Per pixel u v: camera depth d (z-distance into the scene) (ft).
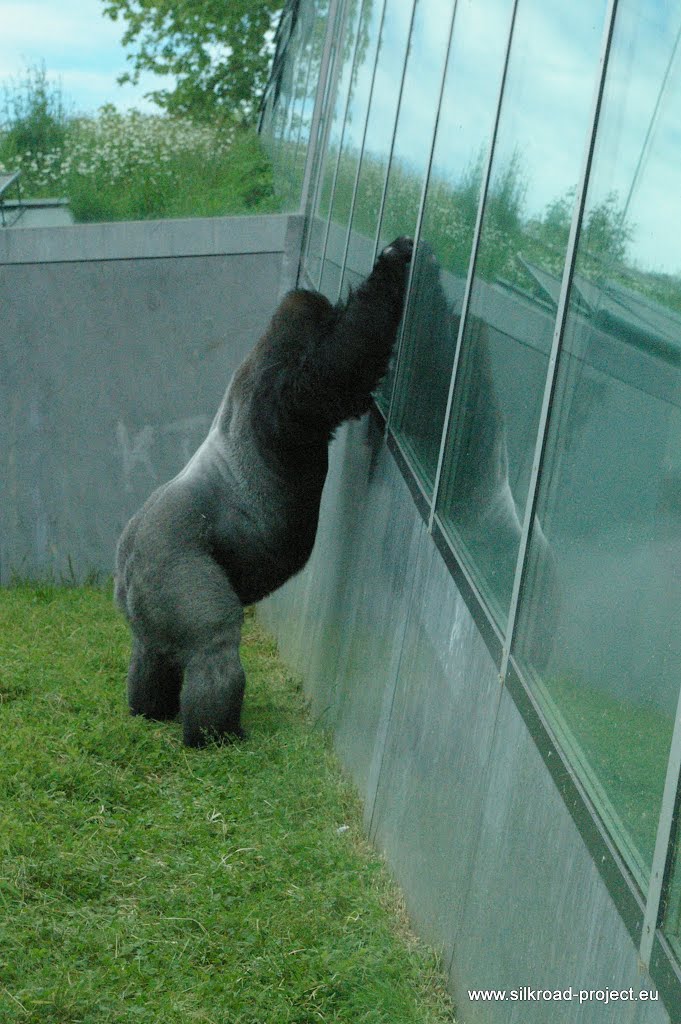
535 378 12.03
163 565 23.22
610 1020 8.09
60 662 28.81
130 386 40.96
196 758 22.27
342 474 27.61
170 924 15.62
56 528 41.70
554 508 10.98
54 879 16.84
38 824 18.19
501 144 14.33
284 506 23.56
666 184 8.23
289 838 18.42
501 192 14.12
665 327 8.09
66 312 40.52
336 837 18.61
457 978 13.17
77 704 25.31
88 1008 13.58
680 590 7.57
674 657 7.59
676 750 7.31
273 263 40.32
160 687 24.73
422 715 16.43
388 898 16.33
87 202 52.60
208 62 92.43
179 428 41.19
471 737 13.67
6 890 16.35
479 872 12.66
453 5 18.19
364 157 27.48
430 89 19.83
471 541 14.57
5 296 40.34
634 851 8.09
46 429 41.11
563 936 9.47
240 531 23.61
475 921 12.62
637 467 8.62
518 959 10.75
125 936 15.39
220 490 23.62
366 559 22.67
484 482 14.05
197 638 23.12
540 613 11.25
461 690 14.42
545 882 10.21
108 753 21.97
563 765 9.98
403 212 21.74
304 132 44.32
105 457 41.34
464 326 15.85
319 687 25.82
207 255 40.14
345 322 21.30
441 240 18.10
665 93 8.38
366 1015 13.03
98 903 16.51
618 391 9.22
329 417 22.15
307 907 15.98
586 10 10.77
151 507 23.90
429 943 14.53
